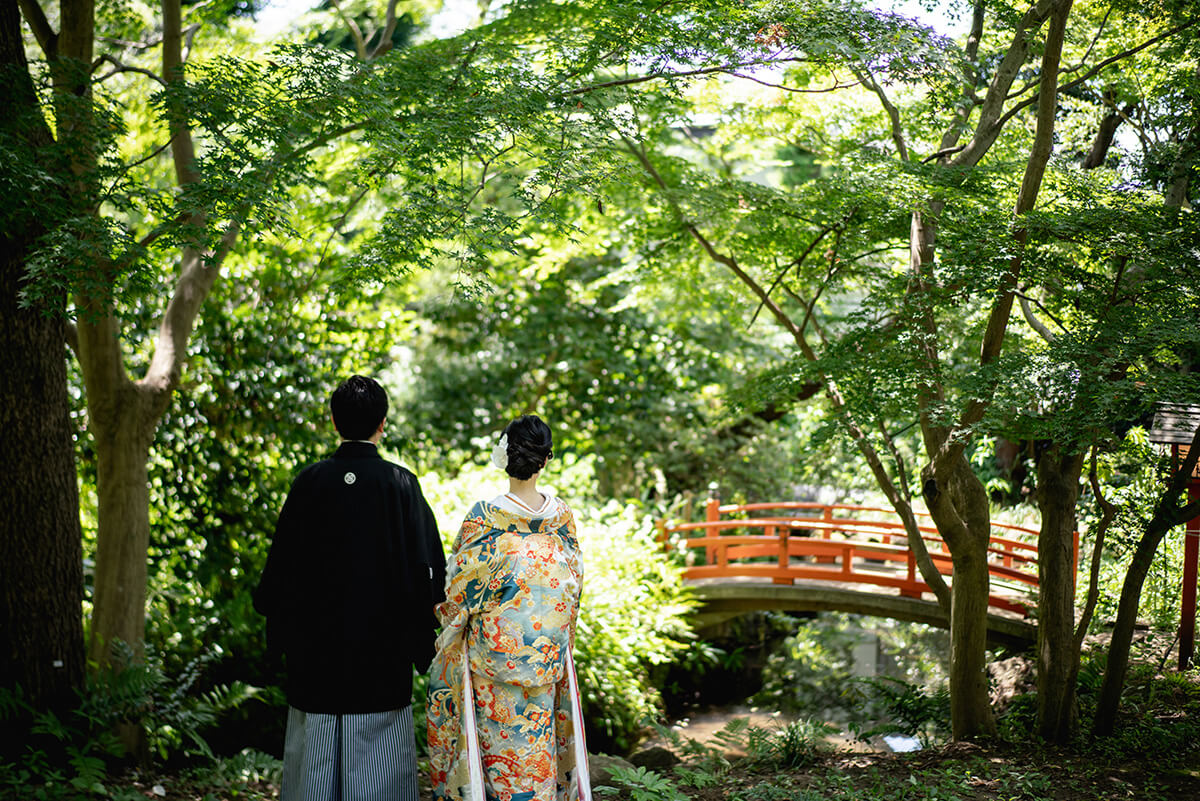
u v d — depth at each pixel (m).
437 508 8.66
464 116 4.42
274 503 8.32
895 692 6.76
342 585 2.93
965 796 4.49
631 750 7.83
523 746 2.90
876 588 9.70
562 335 13.13
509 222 4.44
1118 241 4.50
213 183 3.98
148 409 5.44
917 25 4.84
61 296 3.86
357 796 2.90
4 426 4.45
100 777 4.33
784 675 10.06
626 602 8.49
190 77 5.25
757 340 12.73
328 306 8.59
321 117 4.35
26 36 7.51
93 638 5.28
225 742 6.89
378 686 2.95
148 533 5.52
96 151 4.25
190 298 5.76
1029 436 4.83
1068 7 4.38
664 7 4.92
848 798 4.50
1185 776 4.69
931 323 5.22
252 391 8.19
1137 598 5.02
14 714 4.38
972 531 5.57
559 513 3.03
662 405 12.98
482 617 2.90
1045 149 4.66
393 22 6.63
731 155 8.38
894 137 6.05
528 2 5.59
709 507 10.12
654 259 7.41
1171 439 6.24
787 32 4.65
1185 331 4.10
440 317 13.27
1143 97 6.20
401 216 4.30
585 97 5.08
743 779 5.14
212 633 7.30
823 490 13.25
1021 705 6.12
